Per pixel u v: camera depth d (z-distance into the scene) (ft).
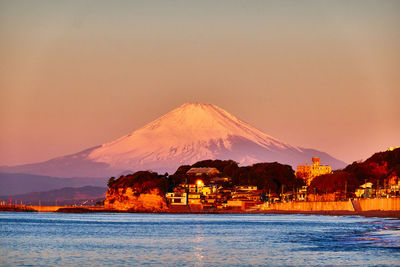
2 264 625.82
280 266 590.14
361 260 607.78
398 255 638.12
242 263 620.49
